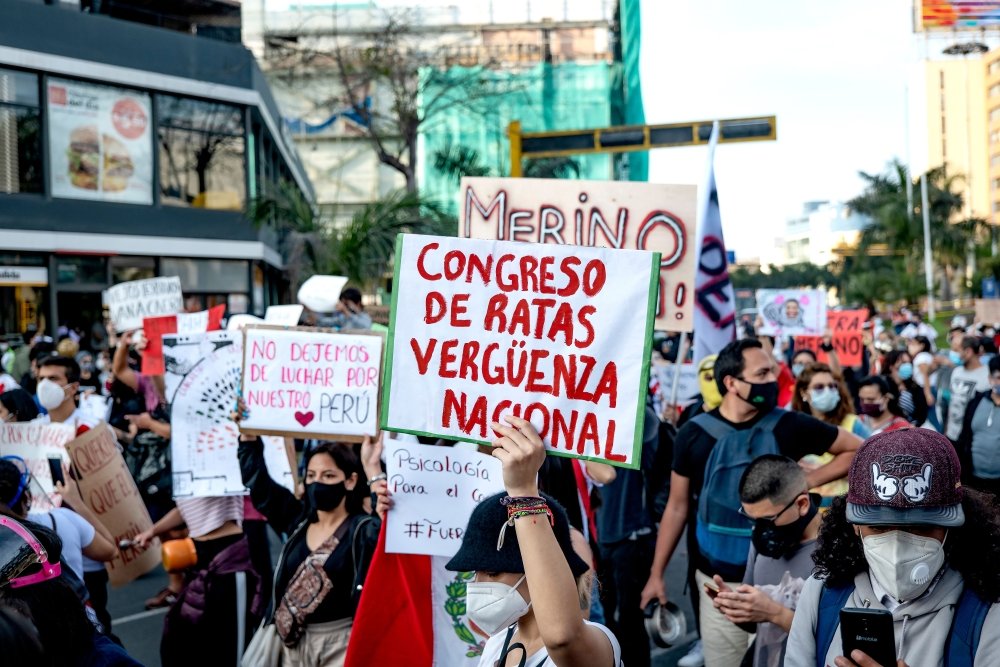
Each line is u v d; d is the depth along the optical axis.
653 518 6.36
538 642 2.42
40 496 4.53
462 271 2.78
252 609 5.50
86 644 2.46
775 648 3.50
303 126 65.06
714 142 7.86
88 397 9.60
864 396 7.55
